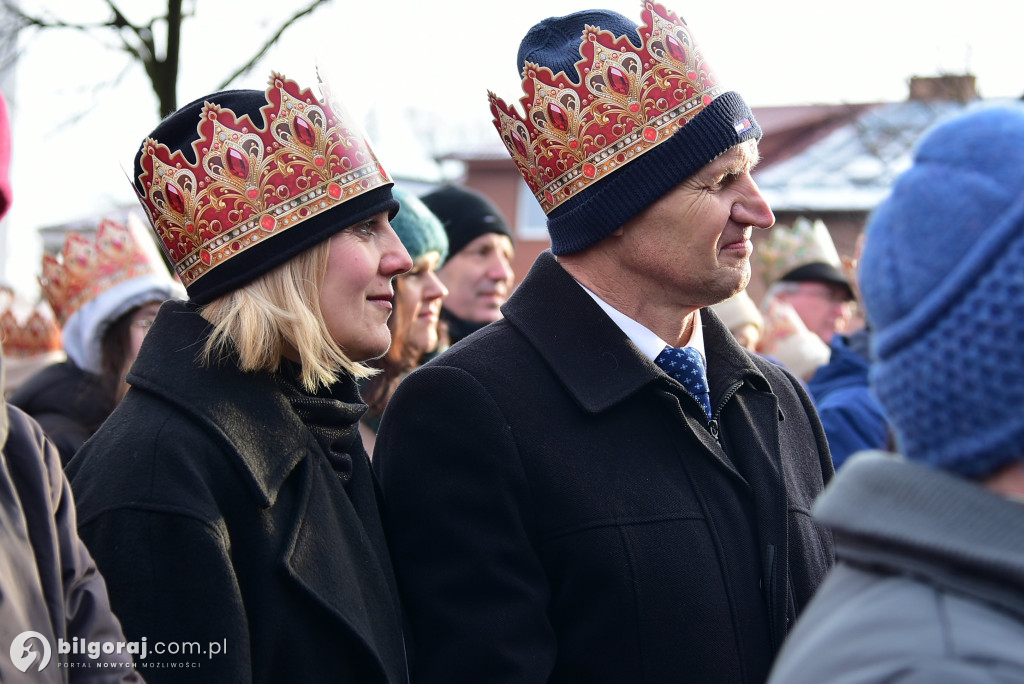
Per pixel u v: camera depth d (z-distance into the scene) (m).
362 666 2.00
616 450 2.30
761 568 2.30
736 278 2.43
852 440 4.36
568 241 2.49
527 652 2.16
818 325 6.36
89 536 1.85
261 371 2.11
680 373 2.44
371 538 2.23
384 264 2.24
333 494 2.14
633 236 2.43
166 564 1.83
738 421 2.46
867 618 1.13
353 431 2.29
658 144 2.37
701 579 2.21
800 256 6.39
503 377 2.36
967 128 1.18
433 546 2.29
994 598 1.09
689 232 2.38
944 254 1.14
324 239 2.13
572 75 2.46
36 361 5.70
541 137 2.52
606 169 2.41
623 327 2.46
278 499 2.02
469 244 4.45
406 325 3.41
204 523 1.85
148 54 7.97
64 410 3.59
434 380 2.35
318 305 2.13
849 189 20.83
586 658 2.21
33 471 1.59
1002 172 1.13
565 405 2.34
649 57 2.40
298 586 1.92
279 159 2.12
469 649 2.17
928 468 1.17
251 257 2.09
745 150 2.44
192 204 2.12
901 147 16.39
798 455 2.61
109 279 3.75
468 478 2.28
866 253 1.24
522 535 2.25
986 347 1.10
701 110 2.38
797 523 2.43
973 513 1.11
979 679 1.02
